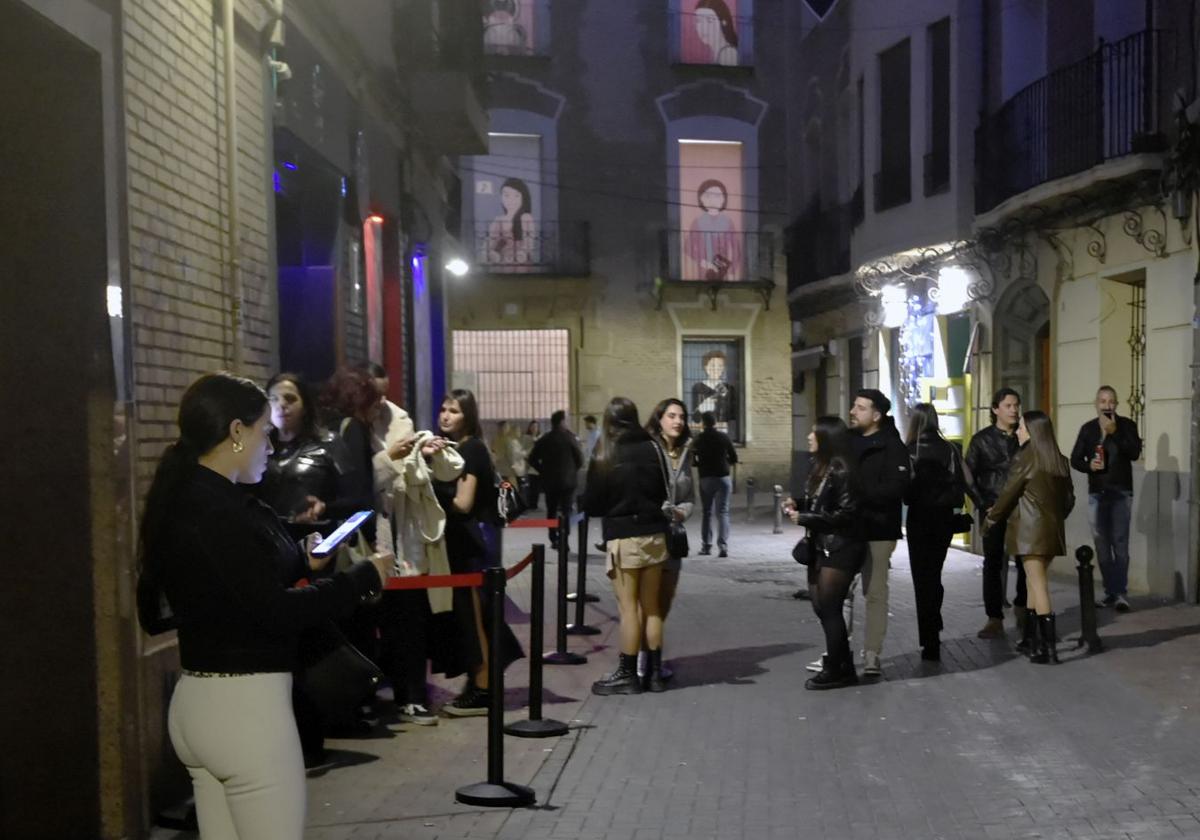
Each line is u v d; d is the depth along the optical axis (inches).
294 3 340.2
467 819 217.5
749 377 1101.7
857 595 490.6
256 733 131.8
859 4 775.1
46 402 206.2
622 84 1081.4
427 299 642.8
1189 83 461.4
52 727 206.1
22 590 206.5
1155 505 478.0
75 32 196.4
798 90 953.5
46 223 205.5
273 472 229.0
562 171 1074.7
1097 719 284.8
